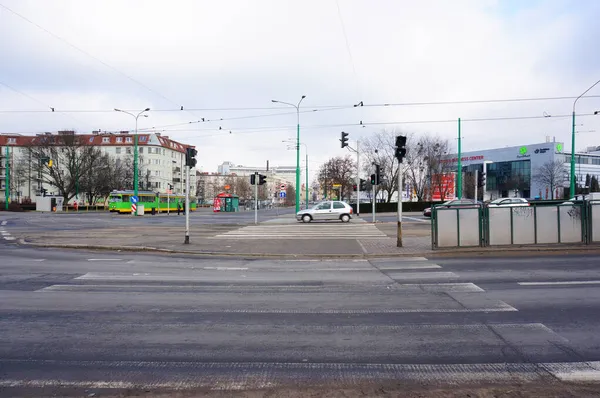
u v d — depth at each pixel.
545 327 5.37
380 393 3.57
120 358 4.39
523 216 14.10
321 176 70.00
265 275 9.63
